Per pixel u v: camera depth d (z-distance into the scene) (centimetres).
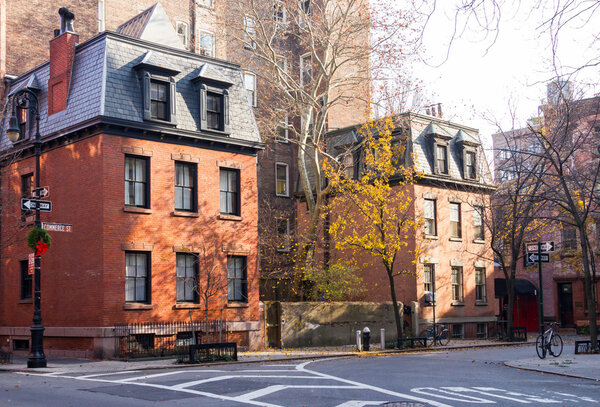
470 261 4122
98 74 2686
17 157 2992
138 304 2620
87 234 2628
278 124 3522
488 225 3812
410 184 3756
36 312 2202
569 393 1418
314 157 3478
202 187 2905
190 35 4088
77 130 2667
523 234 3903
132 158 2709
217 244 2927
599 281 4869
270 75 3838
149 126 2711
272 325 3159
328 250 3947
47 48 3444
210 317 2853
